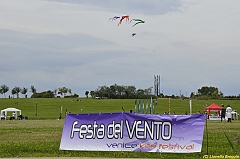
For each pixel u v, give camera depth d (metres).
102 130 21.27
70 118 21.72
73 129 21.61
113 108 131.75
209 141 27.36
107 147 21.12
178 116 20.67
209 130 37.56
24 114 105.81
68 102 159.25
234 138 29.27
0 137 30.86
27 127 44.56
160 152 20.70
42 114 106.12
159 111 112.25
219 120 65.50
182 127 20.62
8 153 21.84
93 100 170.12
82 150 21.38
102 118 21.30
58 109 130.62
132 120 20.97
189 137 20.56
